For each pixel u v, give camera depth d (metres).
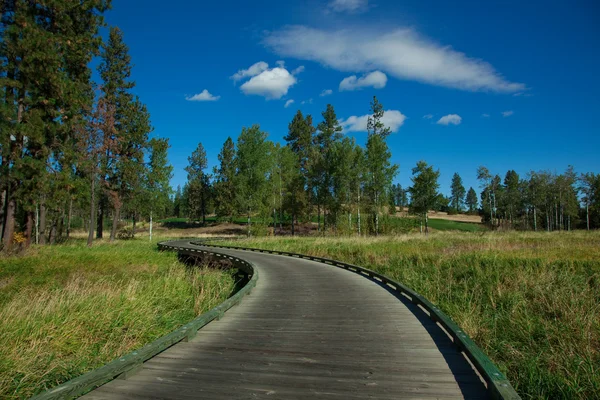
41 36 17.45
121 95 33.38
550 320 7.23
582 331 6.23
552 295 8.26
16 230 24.67
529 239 21.73
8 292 10.72
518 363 5.49
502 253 14.39
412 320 6.37
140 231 60.28
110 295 8.41
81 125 23.75
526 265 11.52
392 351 4.73
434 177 37.16
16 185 18.50
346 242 24.56
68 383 3.37
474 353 4.04
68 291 9.08
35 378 4.70
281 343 5.17
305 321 6.46
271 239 33.69
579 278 9.67
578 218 55.72
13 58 17.86
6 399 4.21
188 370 4.14
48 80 18.28
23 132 17.03
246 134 39.59
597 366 5.13
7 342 5.54
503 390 3.06
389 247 19.92
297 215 49.66
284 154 46.62
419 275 11.84
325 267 15.35
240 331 5.85
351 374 3.96
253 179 39.72
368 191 36.69
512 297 8.55
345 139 38.34
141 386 3.69
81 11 21.27
